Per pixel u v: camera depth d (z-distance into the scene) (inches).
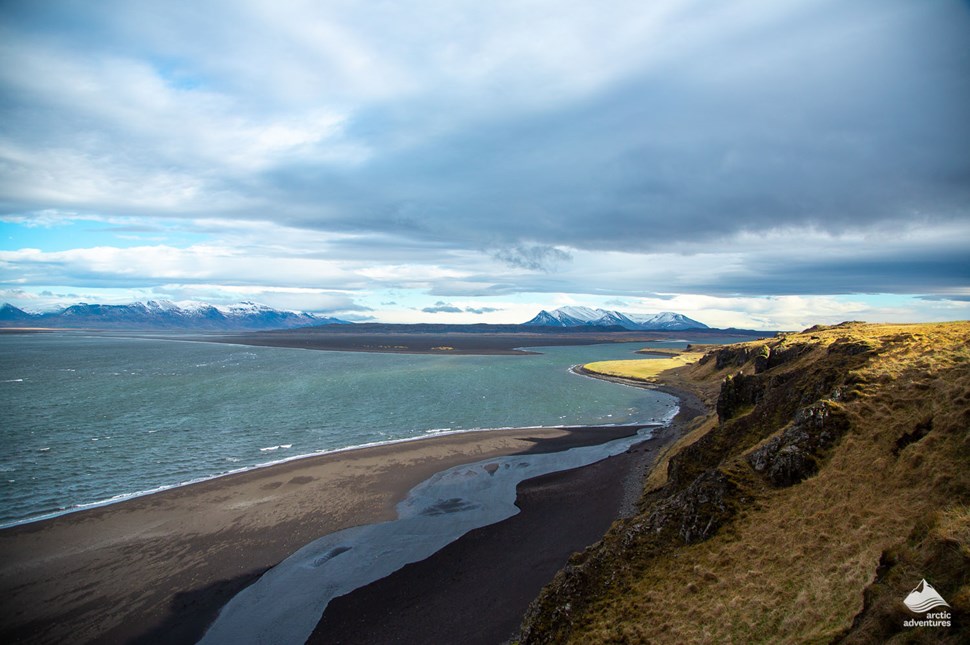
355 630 1139.3
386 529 1630.2
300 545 1519.4
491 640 1077.1
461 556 1454.2
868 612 630.5
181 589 1289.4
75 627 1141.1
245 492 1916.8
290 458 2361.0
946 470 885.8
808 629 705.0
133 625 1152.2
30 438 2605.8
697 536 1059.3
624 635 866.8
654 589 958.4
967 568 577.6
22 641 1091.3
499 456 2423.7
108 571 1362.0
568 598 1023.6
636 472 2135.8
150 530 1596.9
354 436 2807.6
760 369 2701.8
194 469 2180.1
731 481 1135.6
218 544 1518.2
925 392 1139.9
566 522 1657.2
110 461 2255.2
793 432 1198.9
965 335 1440.7
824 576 805.2
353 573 1368.1
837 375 1425.9
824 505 981.2
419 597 1256.2
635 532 1133.1
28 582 1305.4
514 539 1550.2
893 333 1843.0
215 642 1106.7
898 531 821.2
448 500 1870.1
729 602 847.1
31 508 1739.7
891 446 1038.4
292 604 1232.8
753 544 968.9
